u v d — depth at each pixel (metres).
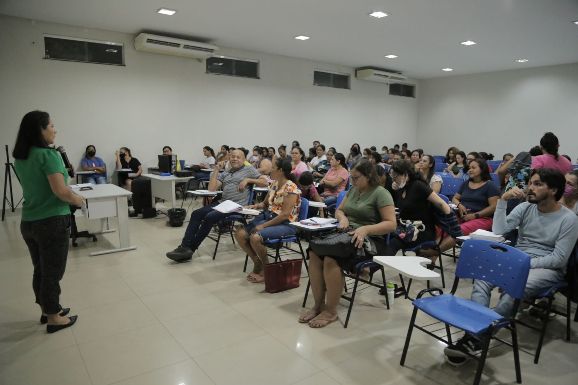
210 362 2.09
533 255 2.29
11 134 6.01
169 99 7.38
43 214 2.22
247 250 3.30
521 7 4.97
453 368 2.04
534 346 2.27
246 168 4.14
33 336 2.35
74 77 6.42
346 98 9.98
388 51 7.77
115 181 6.97
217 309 2.74
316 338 2.35
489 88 9.98
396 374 2.00
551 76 8.84
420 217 2.92
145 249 4.20
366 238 2.48
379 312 2.71
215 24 6.08
